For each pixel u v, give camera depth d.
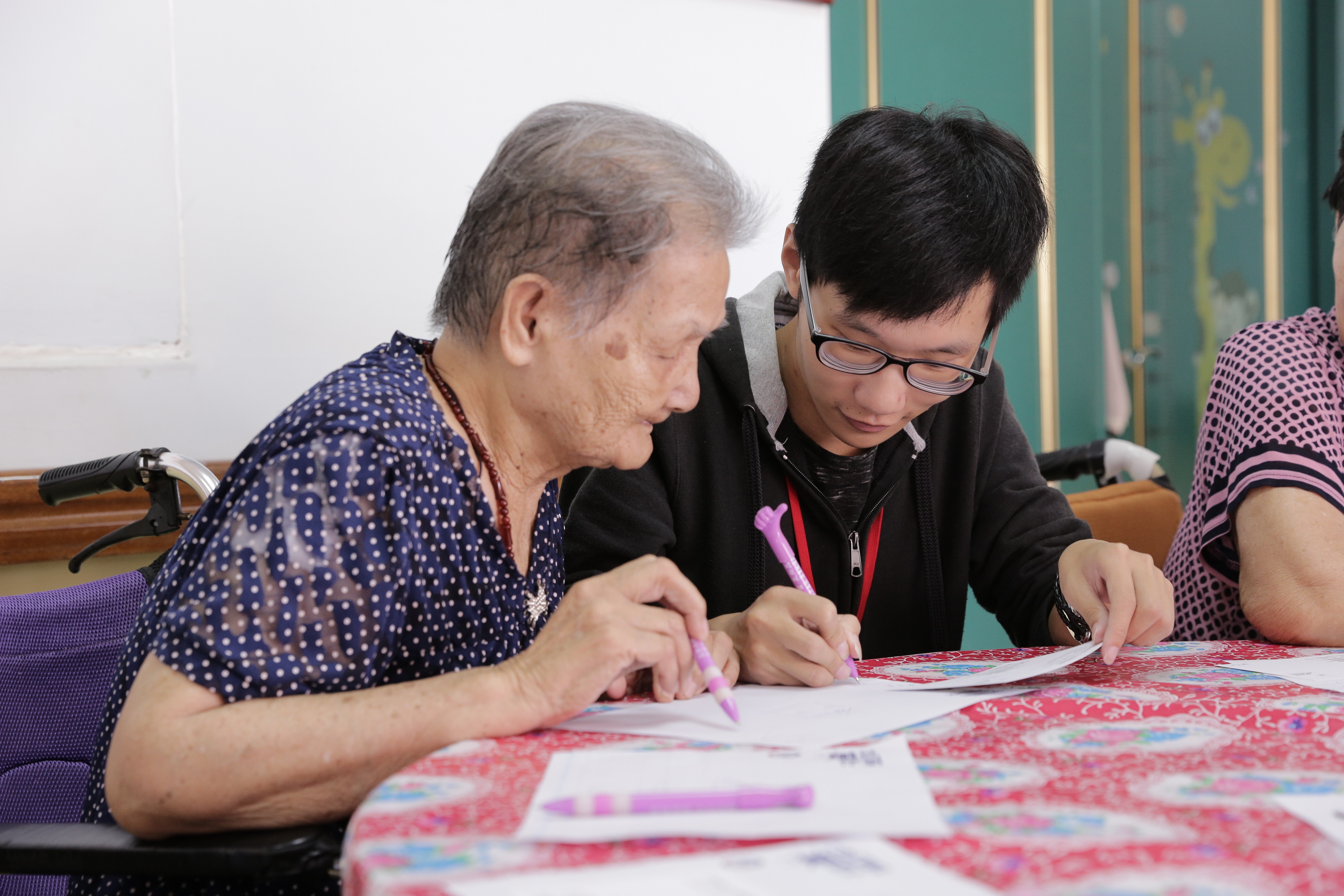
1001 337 3.06
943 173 1.05
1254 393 1.32
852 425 1.22
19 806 1.08
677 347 0.86
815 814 0.56
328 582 0.75
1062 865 0.49
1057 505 1.46
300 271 1.93
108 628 1.14
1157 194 3.33
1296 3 3.61
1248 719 0.78
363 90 1.96
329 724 0.72
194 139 1.82
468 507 0.88
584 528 1.31
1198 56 3.40
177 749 0.70
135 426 1.80
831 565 1.39
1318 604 1.13
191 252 1.83
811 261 1.14
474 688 0.75
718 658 0.96
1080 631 1.10
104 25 1.74
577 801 0.57
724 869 0.48
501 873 0.50
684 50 2.29
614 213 0.81
